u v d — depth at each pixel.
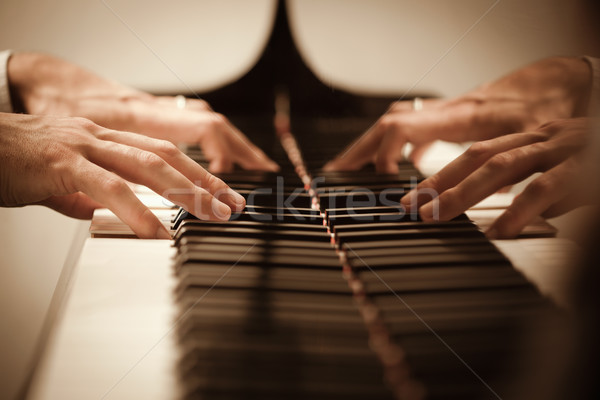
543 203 0.70
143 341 0.60
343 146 0.95
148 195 0.79
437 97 1.20
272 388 0.58
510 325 0.62
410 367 0.60
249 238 0.70
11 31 1.39
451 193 0.73
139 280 0.65
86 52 1.40
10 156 0.73
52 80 0.95
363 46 1.27
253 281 0.65
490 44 1.09
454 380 0.59
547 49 0.93
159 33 1.41
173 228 0.73
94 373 0.58
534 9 0.95
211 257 0.67
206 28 1.39
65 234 1.08
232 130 0.90
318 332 0.61
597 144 0.71
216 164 0.88
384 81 1.27
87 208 0.80
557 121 0.77
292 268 0.67
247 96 1.18
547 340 0.61
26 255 0.99
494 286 0.65
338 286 0.65
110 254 0.68
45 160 0.73
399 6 1.29
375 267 0.66
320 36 1.28
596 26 0.86
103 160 0.73
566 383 0.59
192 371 0.58
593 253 0.67
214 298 0.63
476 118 0.91
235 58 1.41
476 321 0.62
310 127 1.12
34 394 0.58
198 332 0.60
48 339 0.60
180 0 1.39
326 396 0.58
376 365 0.59
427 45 1.30
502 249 0.69
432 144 0.93
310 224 0.73
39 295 0.94
